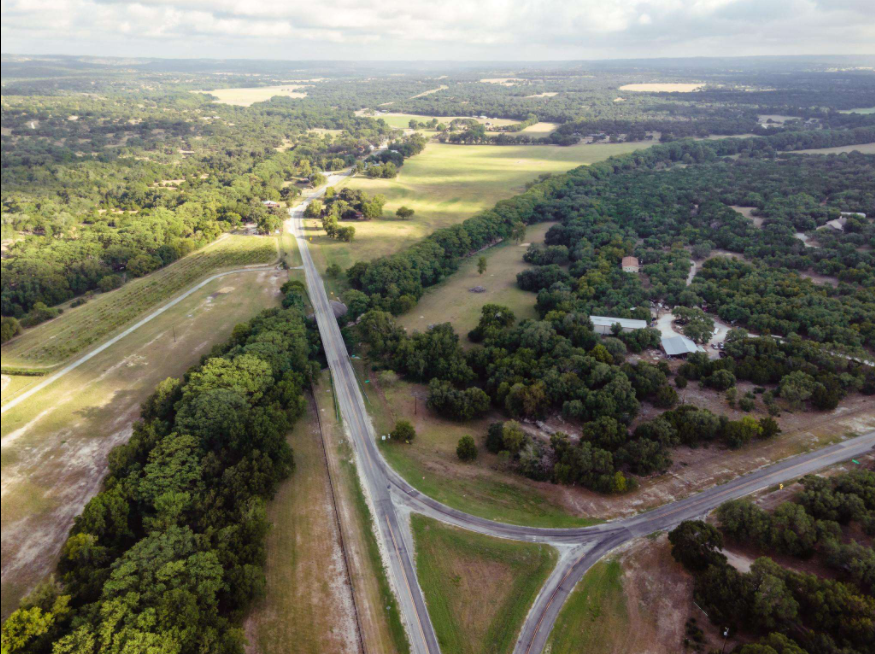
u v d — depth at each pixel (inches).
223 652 3235.7
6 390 6269.7
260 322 7140.8
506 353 6717.5
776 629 3437.5
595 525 4490.7
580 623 3700.8
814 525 4065.0
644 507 4638.3
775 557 4069.9
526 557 4212.6
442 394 5984.3
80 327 7726.4
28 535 4281.5
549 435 5600.4
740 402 5782.5
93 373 6668.3
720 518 4335.6
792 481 4771.2
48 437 5482.3
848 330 6732.3
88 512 4069.9
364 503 4761.3
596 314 7706.7
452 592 3961.6
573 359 6323.8
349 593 3949.3
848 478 4475.9
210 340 7554.1
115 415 5866.1
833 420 5580.7
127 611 3275.1
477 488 4953.3
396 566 4165.8
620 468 5034.5
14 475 4938.5
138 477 4525.1
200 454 4793.3
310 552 4254.4
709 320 7258.9
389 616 3779.5
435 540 4394.7
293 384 5846.5
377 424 5836.6
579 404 5674.2
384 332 7337.6
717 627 3622.0
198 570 3624.5
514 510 4697.3
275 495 4773.6
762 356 6363.2
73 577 3686.0
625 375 5964.6
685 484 4857.3
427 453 5408.5
